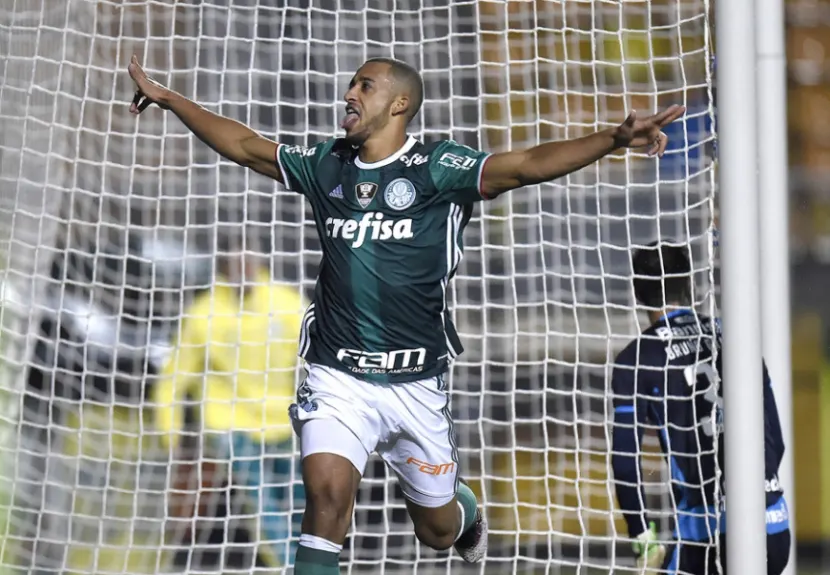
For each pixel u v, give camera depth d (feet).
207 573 66.74
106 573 68.28
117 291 81.46
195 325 78.74
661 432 62.08
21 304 68.54
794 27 83.66
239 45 90.63
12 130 68.08
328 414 49.44
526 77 87.97
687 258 64.49
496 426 88.48
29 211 70.74
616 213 84.74
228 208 88.02
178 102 52.60
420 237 49.19
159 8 88.38
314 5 90.27
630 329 87.35
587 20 87.97
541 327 88.53
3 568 65.16
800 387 83.92
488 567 81.82
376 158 50.16
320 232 50.70
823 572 78.59
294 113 90.12
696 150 78.28
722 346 56.75
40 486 73.87
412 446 51.83
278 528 77.51
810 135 84.17
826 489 82.43
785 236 62.85
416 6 88.74
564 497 84.02
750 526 55.42
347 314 49.90
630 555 82.12
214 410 77.41
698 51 65.36
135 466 77.77
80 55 78.07
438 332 51.13
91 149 81.66
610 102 86.22
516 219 87.04
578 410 88.58
